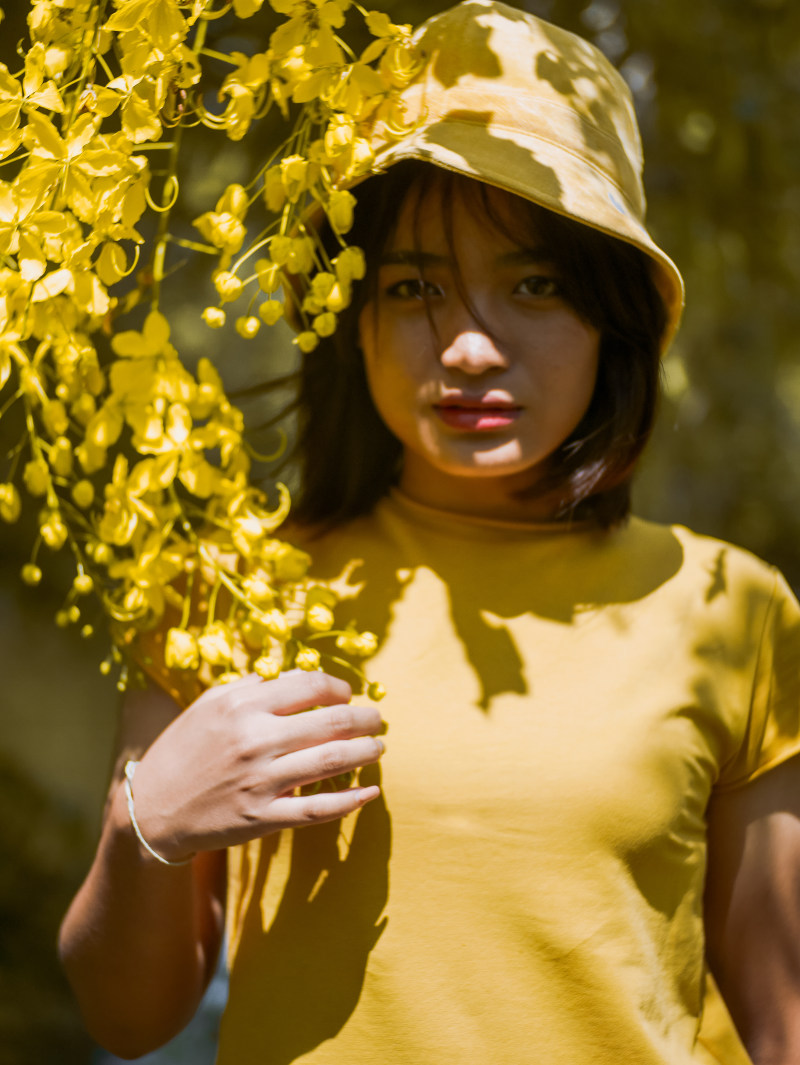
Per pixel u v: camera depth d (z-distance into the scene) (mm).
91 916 871
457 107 852
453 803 844
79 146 767
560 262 850
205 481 841
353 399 960
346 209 803
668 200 1798
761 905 903
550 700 864
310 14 790
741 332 2314
